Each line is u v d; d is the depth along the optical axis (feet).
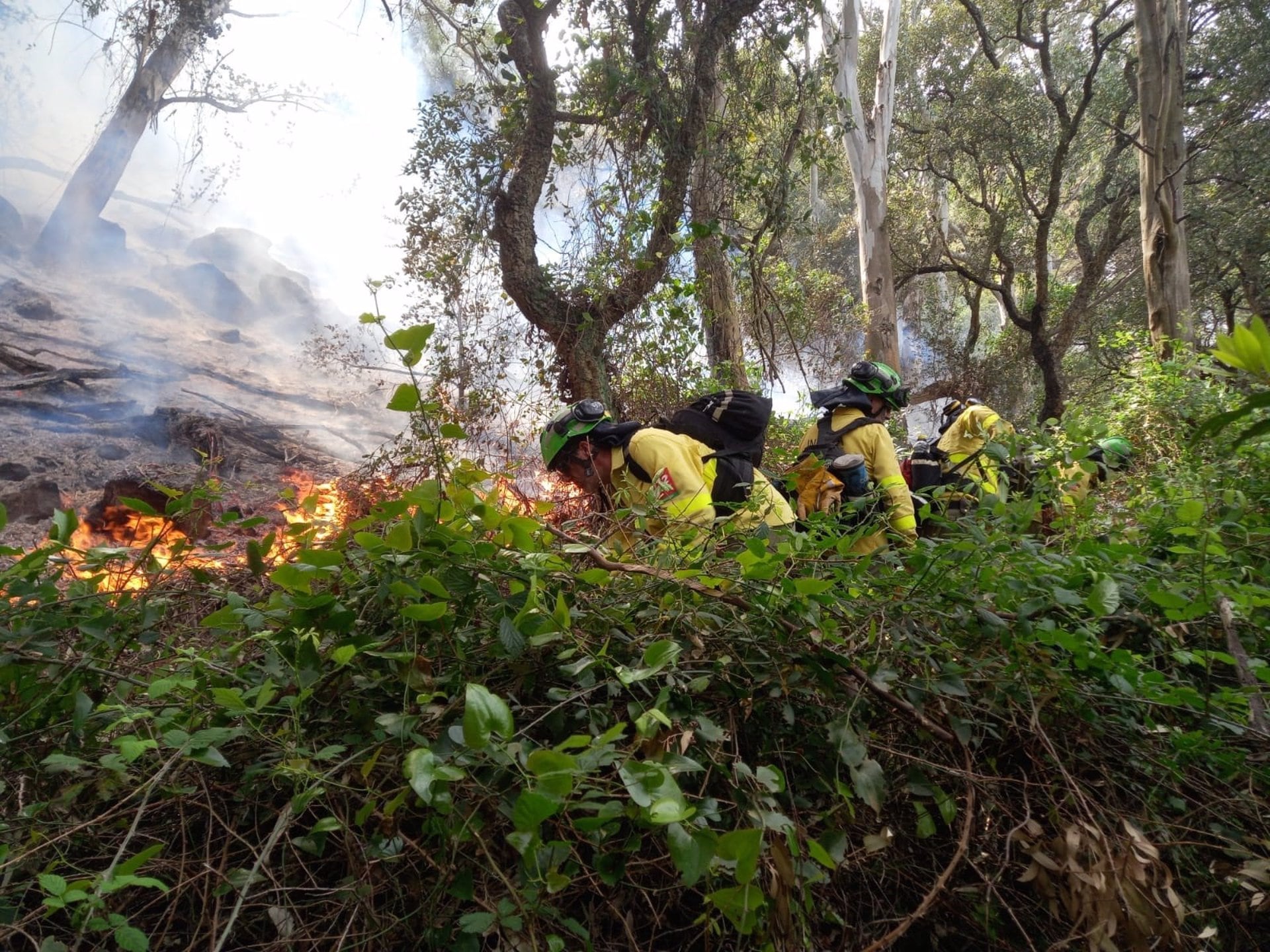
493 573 5.18
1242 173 52.65
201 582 5.94
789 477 9.31
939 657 5.55
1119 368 25.93
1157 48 36.63
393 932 4.27
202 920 4.03
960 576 5.73
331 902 4.28
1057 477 7.59
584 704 4.70
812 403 12.67
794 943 4.01
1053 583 5.74
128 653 5.66
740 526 8.02
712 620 5.28
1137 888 4.27
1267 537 6.76
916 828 5.10
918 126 62.44
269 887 4.39
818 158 26.55
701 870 3.49
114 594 5.45
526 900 3.88
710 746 4.59
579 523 9.08
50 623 5.01
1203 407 16.75
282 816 4.02
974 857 4.89
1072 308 55.67
